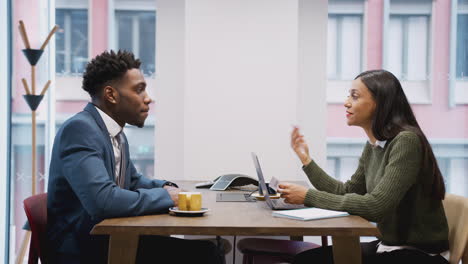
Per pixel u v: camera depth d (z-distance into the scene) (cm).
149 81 406
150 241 199
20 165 395
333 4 405
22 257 335
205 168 375
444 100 410
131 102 190
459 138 411
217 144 376
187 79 374
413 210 191
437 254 190
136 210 169
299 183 293
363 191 230
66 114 406
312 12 402
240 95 376
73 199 179
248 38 374
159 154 404
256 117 375
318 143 406
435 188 188
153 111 406
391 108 198
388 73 203
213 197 227
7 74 369
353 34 407
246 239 266
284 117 375
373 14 406
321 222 162
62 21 404
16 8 391
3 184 365
